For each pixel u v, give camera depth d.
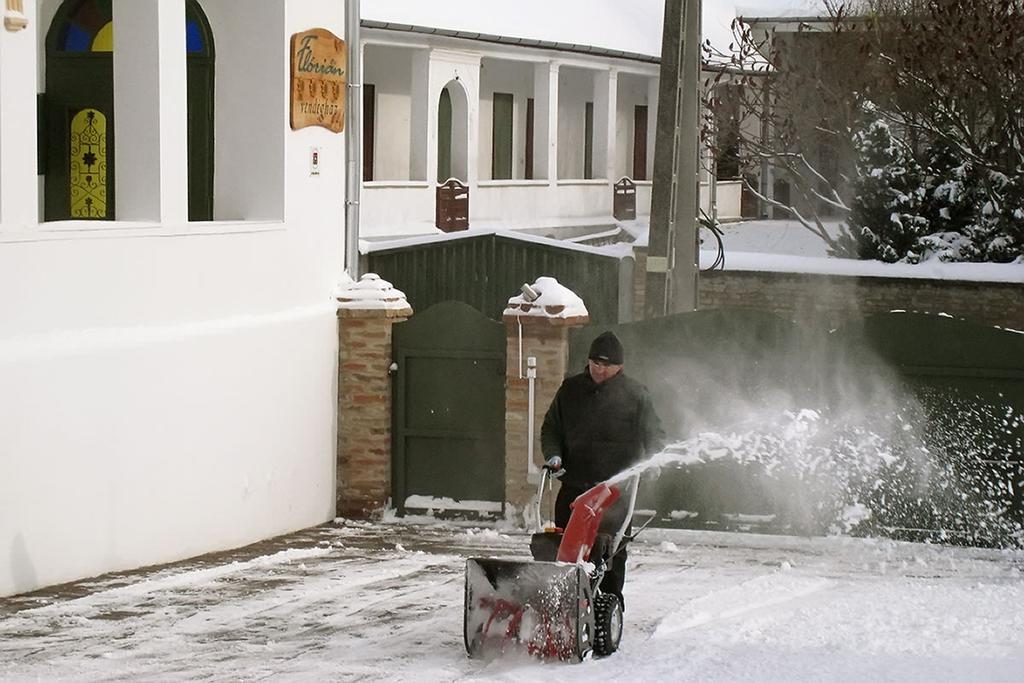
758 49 37.66
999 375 16.22
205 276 15.29
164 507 14.61
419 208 32.91
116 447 13.92
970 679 9.02
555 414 10.82
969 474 16.38
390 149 34.62
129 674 9.57
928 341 16.38
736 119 35.22
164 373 14.54
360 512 17.52
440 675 9.42
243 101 16.73
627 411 10.65
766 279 27.22
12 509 12.74
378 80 34.12
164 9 14.63
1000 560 15.48
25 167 12.93
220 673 9.58
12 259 12.78
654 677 9.21
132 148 14.73
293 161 16.83
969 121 29.02
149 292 14.46
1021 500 16.23
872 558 15.43
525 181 37.28
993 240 28.72
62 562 13.31
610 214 41.53
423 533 16.66
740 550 15.91
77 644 10.64
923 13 31.89
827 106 33.59
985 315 25.94
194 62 16.84
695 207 19.84
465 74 34.47
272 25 16.58
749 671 9.33
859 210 30.14
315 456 17.14
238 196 16.81
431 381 17.50
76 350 13.40
